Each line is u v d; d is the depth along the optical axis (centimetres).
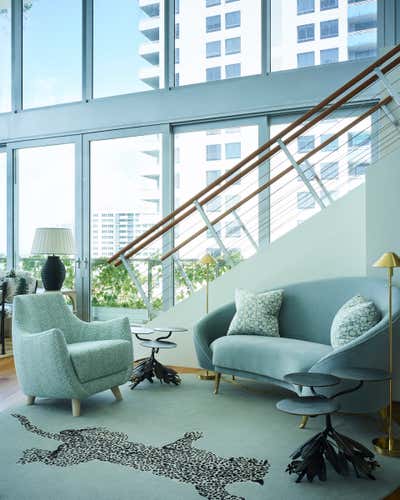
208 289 497
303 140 556
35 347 366
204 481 254
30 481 254
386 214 392
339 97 534
